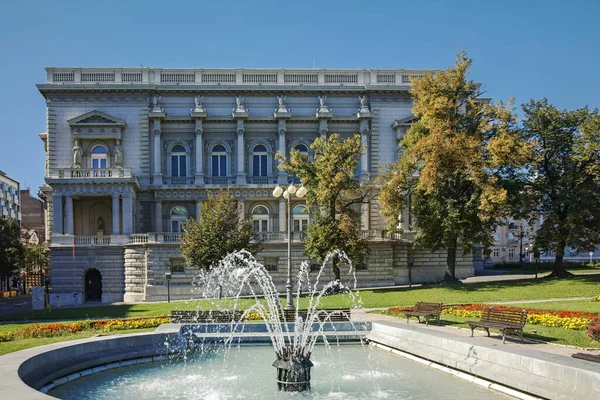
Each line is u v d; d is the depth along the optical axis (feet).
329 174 152.46
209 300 146.20
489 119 142.61
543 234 148.46
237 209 165.68
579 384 42.75
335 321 89.81
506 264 238.27
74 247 175.11
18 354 55.06
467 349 58.80
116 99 192.85
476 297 119.55
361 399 50.75
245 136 199.41
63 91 189.67
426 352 66.33
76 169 177.99
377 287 178.09
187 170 197.57
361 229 183.93
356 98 201.05
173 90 194.49
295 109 200.23
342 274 177.68
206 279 159.12
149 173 192.95
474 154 133.80
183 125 197.16
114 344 67.77
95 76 193.88
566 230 146.61
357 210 196.85
